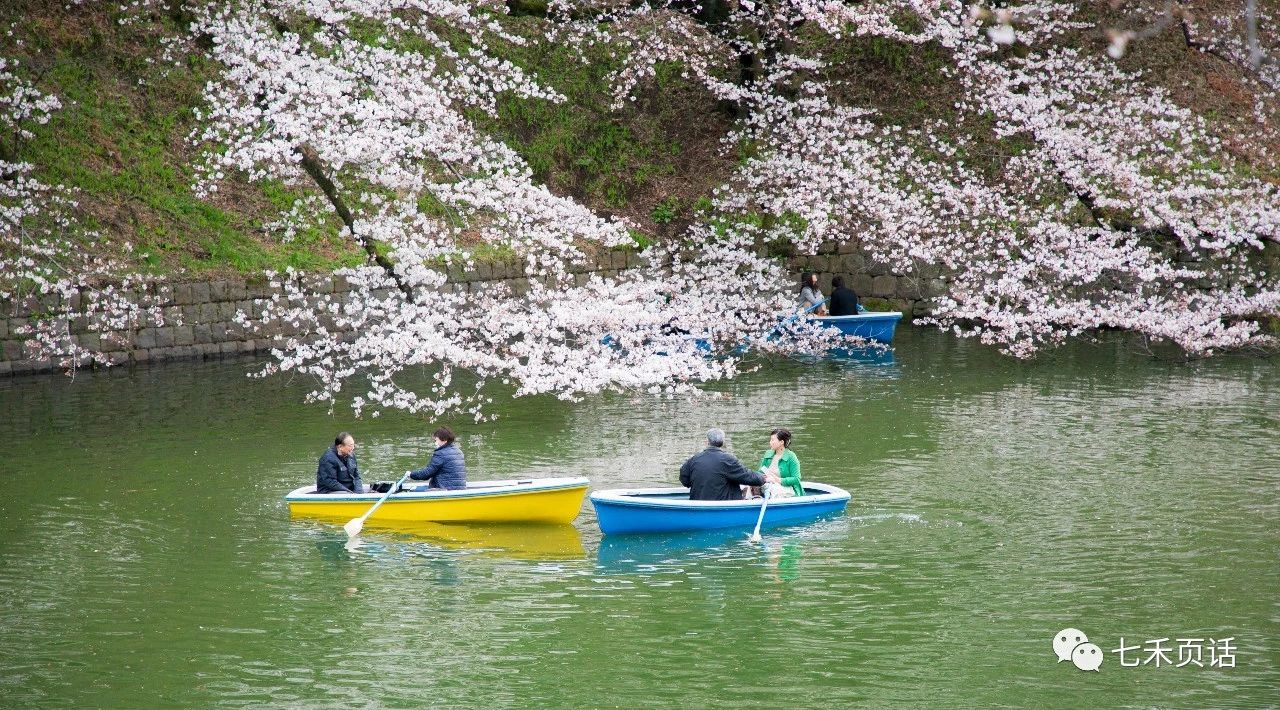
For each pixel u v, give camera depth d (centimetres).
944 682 1488
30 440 2656
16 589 1795
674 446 2641
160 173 3956
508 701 1448
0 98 3550
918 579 1847
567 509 2147
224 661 1559
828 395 3195
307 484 2342
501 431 2800
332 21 2892
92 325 3484
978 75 4072
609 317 2844
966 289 3878
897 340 4128
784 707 1427
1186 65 4656
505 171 3375
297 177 3019
